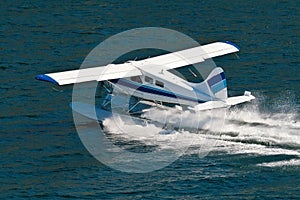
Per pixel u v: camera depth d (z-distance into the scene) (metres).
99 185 135.88
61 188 135.38
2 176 139.12
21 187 135.88
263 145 143.00
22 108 166.62
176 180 136.12
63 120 160.62
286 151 140.88
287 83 176.62
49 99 171.00
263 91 172.25
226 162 139.75
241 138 145.25
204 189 133.62
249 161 139.25
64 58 195.25
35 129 156.75
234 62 188.62
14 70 187.00
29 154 146.50
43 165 142.75
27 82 179.88
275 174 136.12
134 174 138.38
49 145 149.62
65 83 154.12
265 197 130.75
